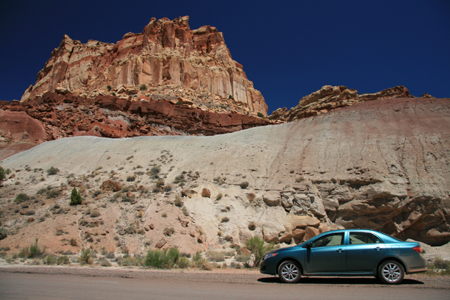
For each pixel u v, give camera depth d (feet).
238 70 379.35
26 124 183.42
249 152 112.78
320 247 28.43
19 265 42.29
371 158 87.51
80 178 107.65
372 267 27.17
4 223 69.92
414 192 72.33
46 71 411.75
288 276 28.25
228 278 30.94
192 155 120.98
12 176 110.01
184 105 229.86
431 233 67.67
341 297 21.63
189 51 345.10
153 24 340.59
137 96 241.76
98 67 356.38
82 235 63.31
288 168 94.79
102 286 25.68
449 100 119.34
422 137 92.94
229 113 243.19
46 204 82.07
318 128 121.08
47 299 20.62
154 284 27.04
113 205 78.54
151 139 149.38
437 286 25.66
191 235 64.39
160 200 78.79
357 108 132.36
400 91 169.99
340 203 76.79
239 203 81.00
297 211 76.02
